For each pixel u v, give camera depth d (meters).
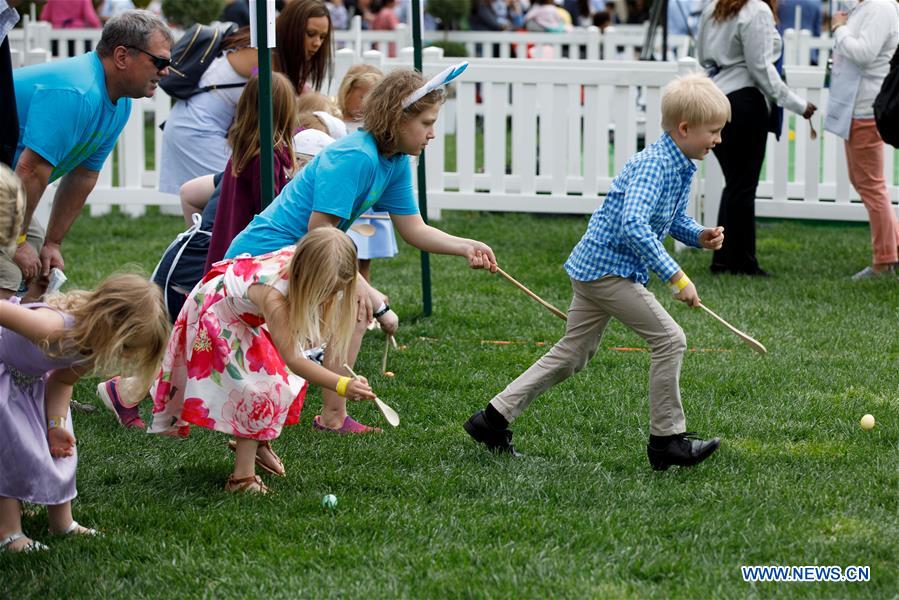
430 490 5.53
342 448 6.20
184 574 4.62
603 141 12.80
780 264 11.02
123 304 4.54
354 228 7.27
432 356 7.99
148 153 18.02
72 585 4.52
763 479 5.62
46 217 11.69
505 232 12.62
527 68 11.97
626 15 24.03
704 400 6.91
